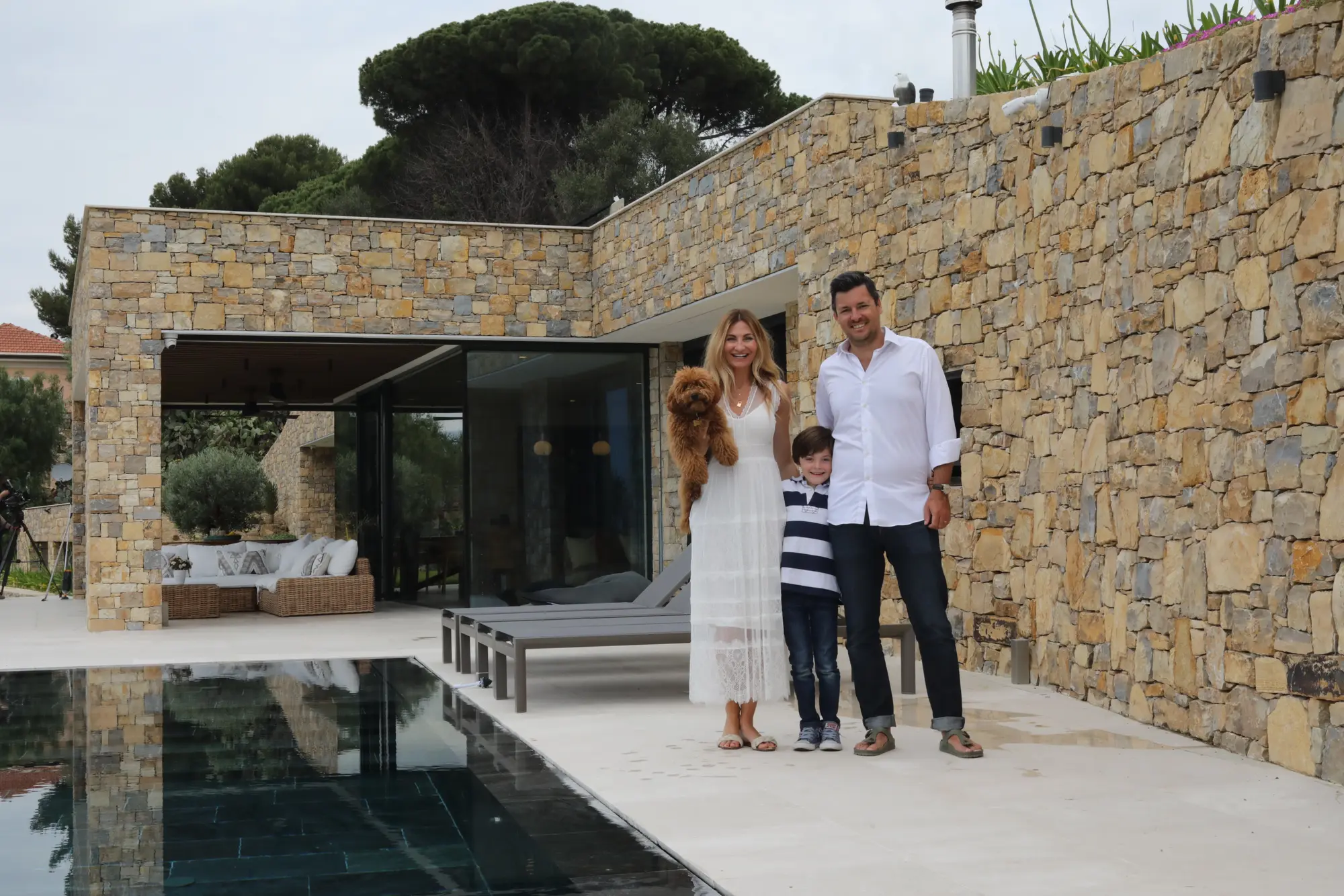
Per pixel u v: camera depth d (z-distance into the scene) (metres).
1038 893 2.72
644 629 5.72
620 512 12.91
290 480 21.28
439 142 24.52
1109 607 5.31
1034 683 6.08
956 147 6.91
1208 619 4.50
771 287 9.67
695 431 4.33
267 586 12.84
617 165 23.16
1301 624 3.94
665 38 26.25
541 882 2.92
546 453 12.64
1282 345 4.04
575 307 12.46
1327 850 3.05
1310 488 3.89
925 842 3.17
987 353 6.60
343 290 11.64
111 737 5.16
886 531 4.36
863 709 4.42
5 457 25.47
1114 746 4.49
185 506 19.91
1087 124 5.55
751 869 2.95
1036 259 6.07
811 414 8.59
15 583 18.17
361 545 16.44
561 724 5.21
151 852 3.28
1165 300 4.83
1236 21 5.87
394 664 7.89
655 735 4.91
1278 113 4.07
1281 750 4.07
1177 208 4.75
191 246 11.20
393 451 15.07
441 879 2.95
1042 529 6.01
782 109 27.19
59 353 38.66
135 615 10.80
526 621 6.30
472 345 12.30
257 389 16.52
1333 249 3.78
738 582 4.41
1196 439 4.58
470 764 4.43
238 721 5.55
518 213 23.84
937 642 4.33
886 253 7.65
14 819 3.69
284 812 3.73
